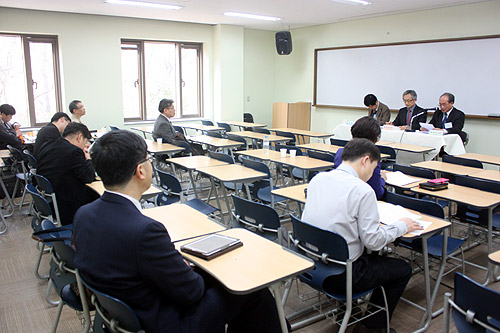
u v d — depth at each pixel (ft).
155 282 4.56
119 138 4.71
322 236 6.56
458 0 19.63
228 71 28.89
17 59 22.86
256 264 5.51
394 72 24.23
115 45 24.95
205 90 29.68
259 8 21.95
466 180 10.23
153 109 28.04
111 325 4.79
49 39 23.49
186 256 5.78
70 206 10.21
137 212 4.73
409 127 20.66
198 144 20.03
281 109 29.30
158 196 11.83
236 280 5.05
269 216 8.00
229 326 6.06
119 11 22.77
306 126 30.04
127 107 26.99
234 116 29.84
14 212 15.39
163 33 26.61
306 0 19.75
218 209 11.30
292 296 9.11
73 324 8.18
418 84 23.18
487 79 20.31
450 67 21.67
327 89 28.45
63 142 10.18
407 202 8.44
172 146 17.01
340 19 25.86
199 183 19.03
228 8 21.98
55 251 6.40
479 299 4.76
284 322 5.51
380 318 7.18
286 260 5.65
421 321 8.12
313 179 7.36
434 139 17.28
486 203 8.70
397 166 11.97
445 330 5.32
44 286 9.77
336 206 6.65
